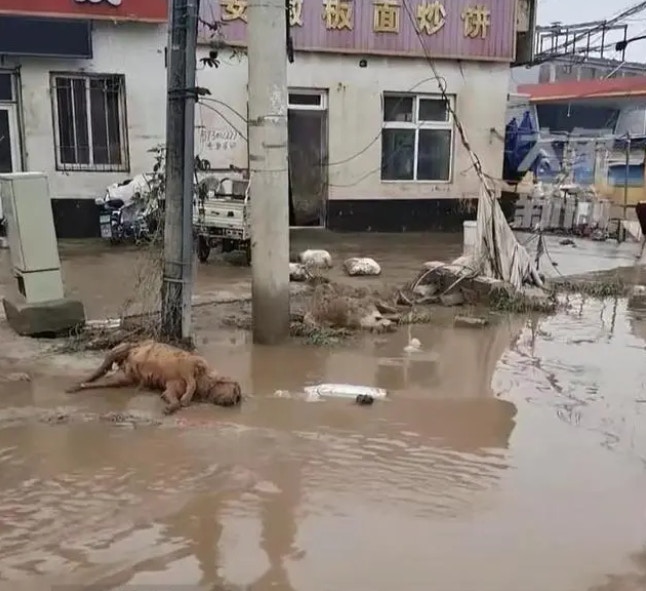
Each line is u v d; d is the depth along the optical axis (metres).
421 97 15.95
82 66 13.44
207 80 14.08
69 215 13.83
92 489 4.27
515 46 16.55
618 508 4.25
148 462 4.62
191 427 5.21
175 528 3.87
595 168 22.02
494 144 16.73
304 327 7.84
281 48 7.02
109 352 6.42
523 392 6.27
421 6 15.36
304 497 4.23
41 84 13.28
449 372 6.75
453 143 16.39
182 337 7.21
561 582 3.50
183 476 4.45
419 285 9.80
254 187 7.18
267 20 6.91
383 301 9.12
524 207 17.34
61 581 3.40
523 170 19.30
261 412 5.57
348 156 15.60
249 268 11.46
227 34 14.00
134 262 11.43
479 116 16.47
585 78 31.66
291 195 15.58
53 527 3.85
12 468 4.51
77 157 13.80
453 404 5.92
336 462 4.72
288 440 5.04
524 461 4.85
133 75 13.78
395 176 16.17
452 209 16.53
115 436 5.02
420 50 15.53
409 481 4.49
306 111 15.22
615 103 27.34
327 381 6.37
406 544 3.78
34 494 4.20
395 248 13.95
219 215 11.52
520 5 16.53
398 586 3.42
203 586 3.39
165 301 7.21
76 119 13.67
